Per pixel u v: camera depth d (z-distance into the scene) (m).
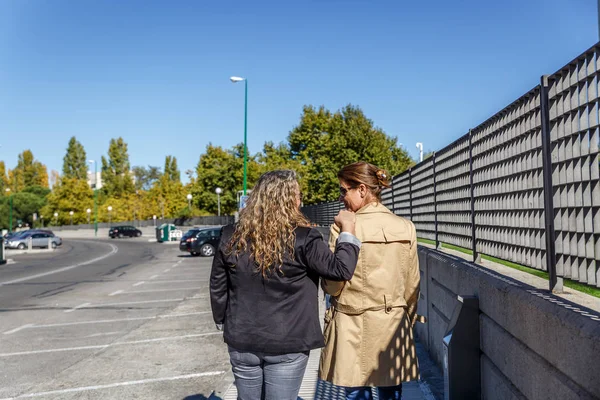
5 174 143.00
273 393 2.65
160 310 11.20
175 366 6.66
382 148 45.72
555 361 2.45
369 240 3.18
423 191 7.21
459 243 5.43
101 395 5.51
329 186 45.12
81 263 27.83
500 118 4.12
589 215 2.67
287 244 2.62
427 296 6.10
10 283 17.58
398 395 3.38
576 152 2.79
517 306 2.98
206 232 31.69
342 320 3.22
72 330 9.14
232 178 64.56
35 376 6.27
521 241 3.68
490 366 3.56
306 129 52.22
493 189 4.31
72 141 139.00
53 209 113.62
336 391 4.97
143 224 84.19
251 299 2.64
